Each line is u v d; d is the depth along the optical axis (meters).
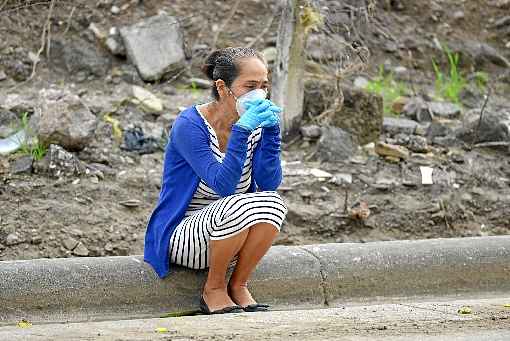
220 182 9.95
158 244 10.63
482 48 18.50
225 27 17.33
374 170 14.26
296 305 11.09
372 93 15.01
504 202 14.01
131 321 9.70
